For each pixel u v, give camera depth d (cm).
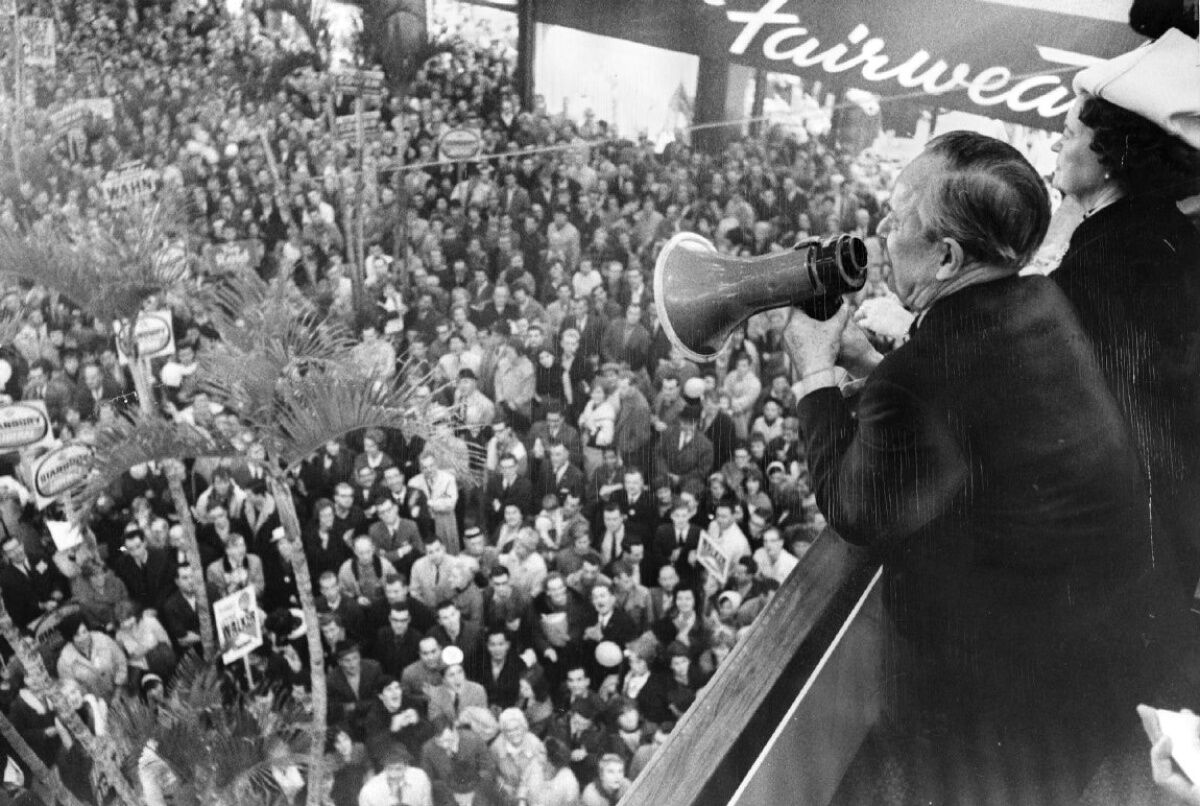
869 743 334
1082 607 304
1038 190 288
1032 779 317
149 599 422
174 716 349
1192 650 300
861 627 330
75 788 395
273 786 374
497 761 405
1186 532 297
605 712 398
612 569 404
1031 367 293
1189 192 291
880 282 358
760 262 254
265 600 427
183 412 434
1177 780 285
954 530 305
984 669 314
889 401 302
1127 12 307
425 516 421
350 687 413
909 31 339
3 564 412
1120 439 293
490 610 414
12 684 403
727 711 353
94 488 325
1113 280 294
